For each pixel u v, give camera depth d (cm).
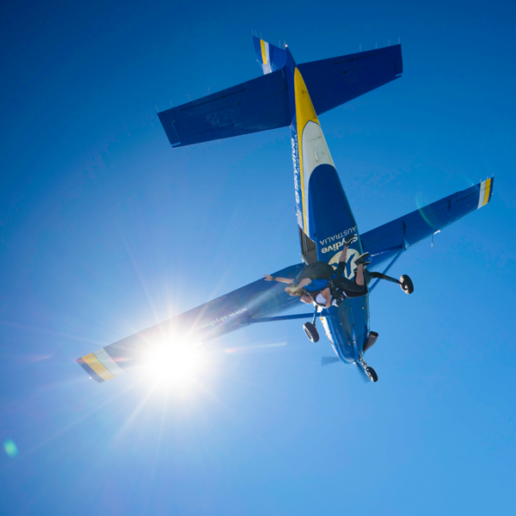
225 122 843
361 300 881
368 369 962
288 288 675
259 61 1052
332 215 776
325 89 870
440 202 1035
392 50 875
